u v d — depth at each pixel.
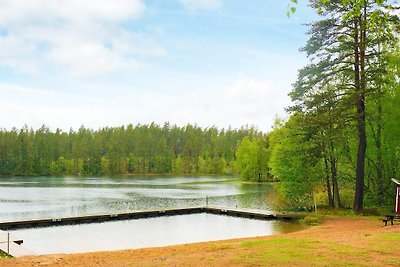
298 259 11.66
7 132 129.88
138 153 139.00
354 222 24.14
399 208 25.33
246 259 11.91
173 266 11.43
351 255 12.23
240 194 61.81
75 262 13.90
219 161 138.38
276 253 12.73
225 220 33.12
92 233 27.25
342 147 32.62
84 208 43.25
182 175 134.00
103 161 133.88
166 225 30.69
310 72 28.28
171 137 166.12
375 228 20.75
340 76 30.45
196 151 146.38
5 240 19.62
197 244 18.56
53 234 26.83
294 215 31.05
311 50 28.38
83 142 133.50
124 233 27.22
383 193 31.31
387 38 25.75
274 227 28.55
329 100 27.98
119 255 15.53
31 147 124.88
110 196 57.81
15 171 123.06
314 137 28.50
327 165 34.19
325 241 15.38
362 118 27.45
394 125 30.25
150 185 83.12
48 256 15.02
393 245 13.73
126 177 117.94
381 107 30.88
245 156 96.75
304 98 29.11
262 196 58.19
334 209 31.36
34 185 79.69
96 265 12.85
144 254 15.71
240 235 26.00
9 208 42.59
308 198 35.19
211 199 53.97
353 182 33.03
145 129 158.75
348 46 27.30
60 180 98.69
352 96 26.55
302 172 33.88
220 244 17.30
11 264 13.31
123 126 151.12
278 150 35.62
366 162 32.16
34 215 37.41
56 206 44.81
